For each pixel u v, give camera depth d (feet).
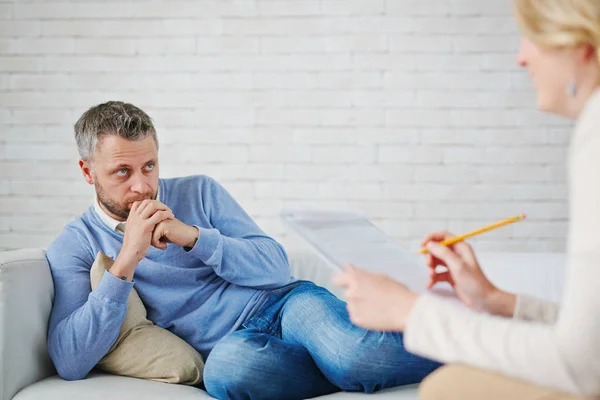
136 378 5.86
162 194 6.51
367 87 10.29
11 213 10.50
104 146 5.95
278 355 5.47
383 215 10.36
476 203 10.33
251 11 10.30
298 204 10.38
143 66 10.38
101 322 5.62
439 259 4.30
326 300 5.98
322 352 5.55
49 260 6.23
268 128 10.37
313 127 10.34
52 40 10.39
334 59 10.28
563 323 2.91
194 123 10.40
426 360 5.46
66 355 5.67
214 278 6.37
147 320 6.13
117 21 10.38
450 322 3.19
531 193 10.30
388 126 10.30
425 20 10.22
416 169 10.32
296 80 10.32
